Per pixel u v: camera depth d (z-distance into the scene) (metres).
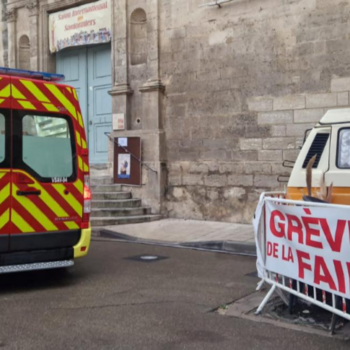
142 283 6.65
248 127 10.95
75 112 6.75
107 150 13.97
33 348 4.36
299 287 4.99
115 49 13.20
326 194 5.91
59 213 6.51
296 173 6.77
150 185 12.27
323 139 6.64
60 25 14.76
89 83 14.47
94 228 11.06
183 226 11.14
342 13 9.71
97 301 5.80
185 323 5.03
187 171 11.91
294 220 4.97
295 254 4.98
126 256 8.58
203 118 11.62
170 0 12.07
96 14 13.84
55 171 6.52
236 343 4.48
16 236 6.18
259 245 5.50
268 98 10.64
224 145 11.31
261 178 10.77
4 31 16.31
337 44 9.77
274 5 10.51
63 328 4.87
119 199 12.35
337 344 4.44
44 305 5.64
